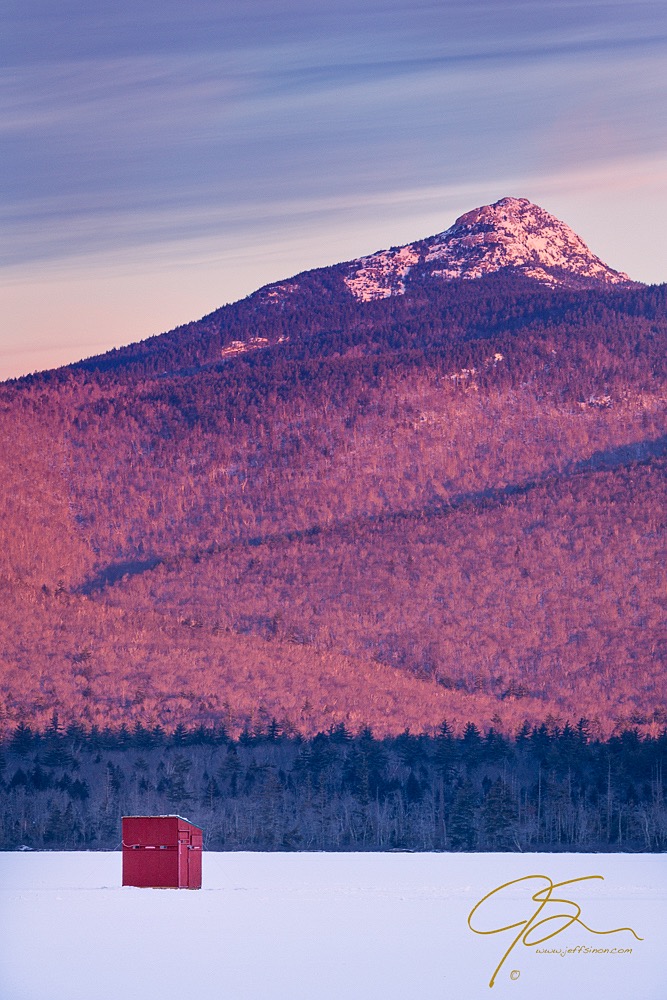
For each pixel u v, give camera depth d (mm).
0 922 139375
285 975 113375
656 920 149500
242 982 110250
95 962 117875
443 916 151250
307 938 132625
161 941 128875
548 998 106250
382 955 123438
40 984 108750
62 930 134250
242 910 153250
